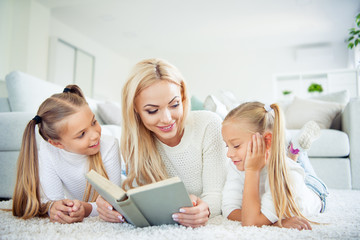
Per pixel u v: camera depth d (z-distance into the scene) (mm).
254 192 932
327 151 2250
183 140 1202
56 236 771
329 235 754
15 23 4641
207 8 5215
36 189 1089
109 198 825
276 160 943
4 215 1140
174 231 792
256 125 999
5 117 1863
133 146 1183
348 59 6594
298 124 2795
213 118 1240
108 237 761
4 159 1845
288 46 7109
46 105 1122
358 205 1299
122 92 1115
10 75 2211
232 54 7586
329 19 5617
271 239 718
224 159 1217
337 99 3100
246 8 5215
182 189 765
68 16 5570
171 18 5637
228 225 905
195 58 7812
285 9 5250
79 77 6367
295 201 981
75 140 1086
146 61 1072
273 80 6453
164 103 1006
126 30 6234
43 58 4910
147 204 787
